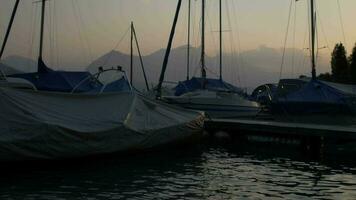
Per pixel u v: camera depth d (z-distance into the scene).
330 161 18.98
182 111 20.33
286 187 13.65
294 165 17.77
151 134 17.97
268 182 14.27
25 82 21.42
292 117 34.44
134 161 17.20
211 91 32.19
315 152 21.23
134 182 13.75
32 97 14.84
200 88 35.31
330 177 15.36
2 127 13.91
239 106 31.94
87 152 15.66
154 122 18.44
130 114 17.16
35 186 12.84
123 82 23.17
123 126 16.62
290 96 35.06
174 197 12.05
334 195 12.77
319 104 33.91
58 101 15.45
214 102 31.19
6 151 13.77
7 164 14.18
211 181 14.16
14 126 14.06
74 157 15.43
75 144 15.23
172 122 19.23
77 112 15.73
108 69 23.83
